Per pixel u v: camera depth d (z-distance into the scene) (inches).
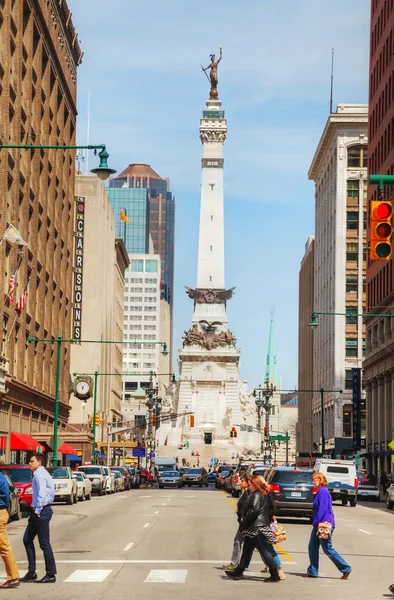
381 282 4702.3
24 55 3038.9
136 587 903.1
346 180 6761.8
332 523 992.2
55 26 3624.5
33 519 944.9
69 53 4087.1
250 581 958.4
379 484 4731.8
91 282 5812.0
